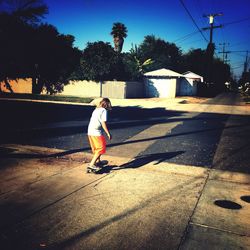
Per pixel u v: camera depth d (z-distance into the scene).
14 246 3.12
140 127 11.39
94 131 5.43
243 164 6.61
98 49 27.34
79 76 27.78
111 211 3.98
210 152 7.69
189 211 4.04
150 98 29.75
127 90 27.70
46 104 19.06
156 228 3.56
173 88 31.31
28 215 3.81
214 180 5.43
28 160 6.36
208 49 38.28
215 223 3.72
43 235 3.35
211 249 3.15
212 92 45.09
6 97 23.14
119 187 4.88
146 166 6.21
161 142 8.77
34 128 10.44
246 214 4.00
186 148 8.06
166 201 4.36
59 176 5.36
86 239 3.29
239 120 14.23
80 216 3.82
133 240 3.29
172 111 17.66
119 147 7.99
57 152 7.19
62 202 4.23
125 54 38.25
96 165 5.99
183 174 5.73
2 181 5.00
